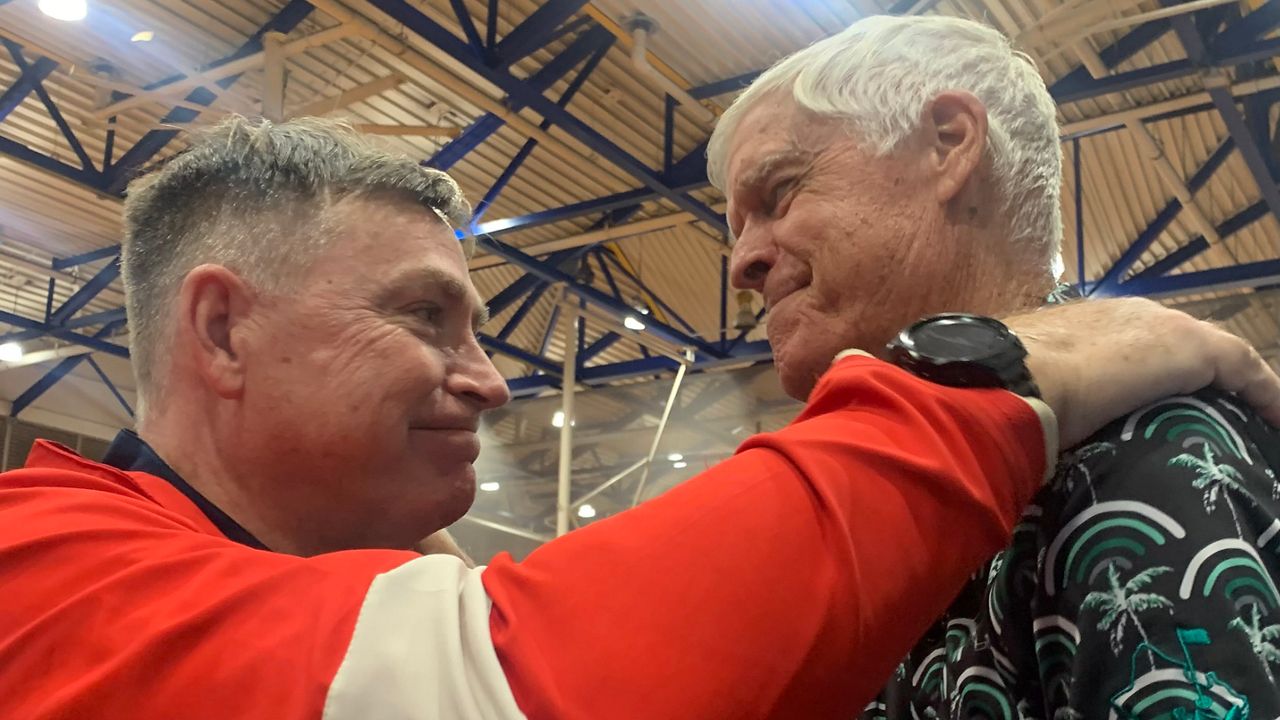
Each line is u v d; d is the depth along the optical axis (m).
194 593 0.67
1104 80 5.98
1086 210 8.34
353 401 1.04
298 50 6.33
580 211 7.86
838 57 1.08
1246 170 7.61
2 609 0.68
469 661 0.62
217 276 1.05
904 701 1.05
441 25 6.26
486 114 7.36
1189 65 5.75
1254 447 0.89
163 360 1.11
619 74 6.89
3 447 11.24
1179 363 0.86
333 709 0.59
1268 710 0.70
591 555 0.65
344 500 1.07
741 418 11.33
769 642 0.62
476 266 9.40
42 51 6.55
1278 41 5.56
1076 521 0.84
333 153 1.11
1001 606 0.90
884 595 0.65
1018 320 0.94
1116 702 0.76
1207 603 0.75
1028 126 1.08
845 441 0.70
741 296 9.93
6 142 7.30
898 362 0.80
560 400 11.81
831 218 1.04
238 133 1.12
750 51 6.34
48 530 0.73
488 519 13.26
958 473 0.70
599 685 0.59
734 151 1.14
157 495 0.97
